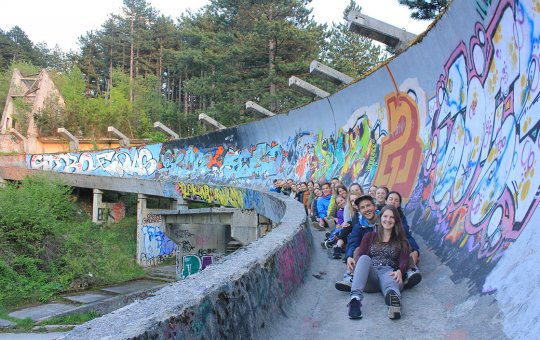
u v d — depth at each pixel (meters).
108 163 39.22
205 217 24.33
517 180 5.66
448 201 8.11
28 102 59.16
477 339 4.27
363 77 15.44
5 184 40.56
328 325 5.23
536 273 4.16
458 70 9.23
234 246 29.48
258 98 42.97
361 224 6.94
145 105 59.59
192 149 34.19
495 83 7.40
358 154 16.47
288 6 41.94
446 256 6.74
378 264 5.89
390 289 5.38
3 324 17.80
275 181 20.30
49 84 59.06
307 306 5.86
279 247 5.50
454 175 8.38
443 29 9.56
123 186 34.19
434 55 10.51
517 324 3.96
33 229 25.39
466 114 8.63
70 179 37.47
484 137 7.52
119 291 24.16
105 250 28.73
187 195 29.44
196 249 28.28
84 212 37.41
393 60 12.91
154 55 70.75
